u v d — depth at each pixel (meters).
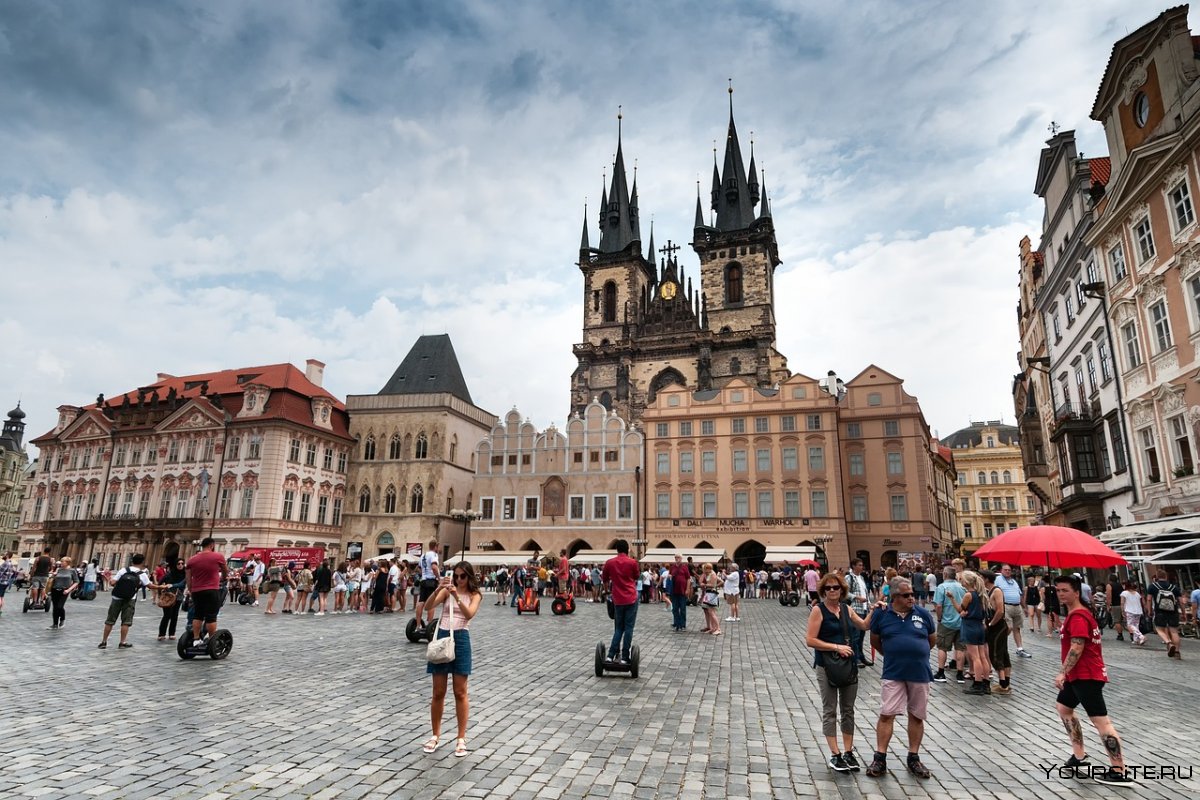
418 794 7.89
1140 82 30.92
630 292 110.75
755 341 97.06
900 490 66.94
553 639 22.39
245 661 16.67
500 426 77.50
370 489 81.88
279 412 75.31
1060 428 40.09
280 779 8.23
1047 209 45.12
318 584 30.45
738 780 8.67
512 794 7.97
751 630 26.23
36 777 8.10
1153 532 27.38
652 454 72.25
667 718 11.76
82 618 26.92
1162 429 30.20
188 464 77.62
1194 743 10.84
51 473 88.44
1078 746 9.26
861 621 9.73
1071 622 9.49
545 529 73.56
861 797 8.18
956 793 8.39
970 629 14.86
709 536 68.44
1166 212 29.11
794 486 67.62
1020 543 13.83
